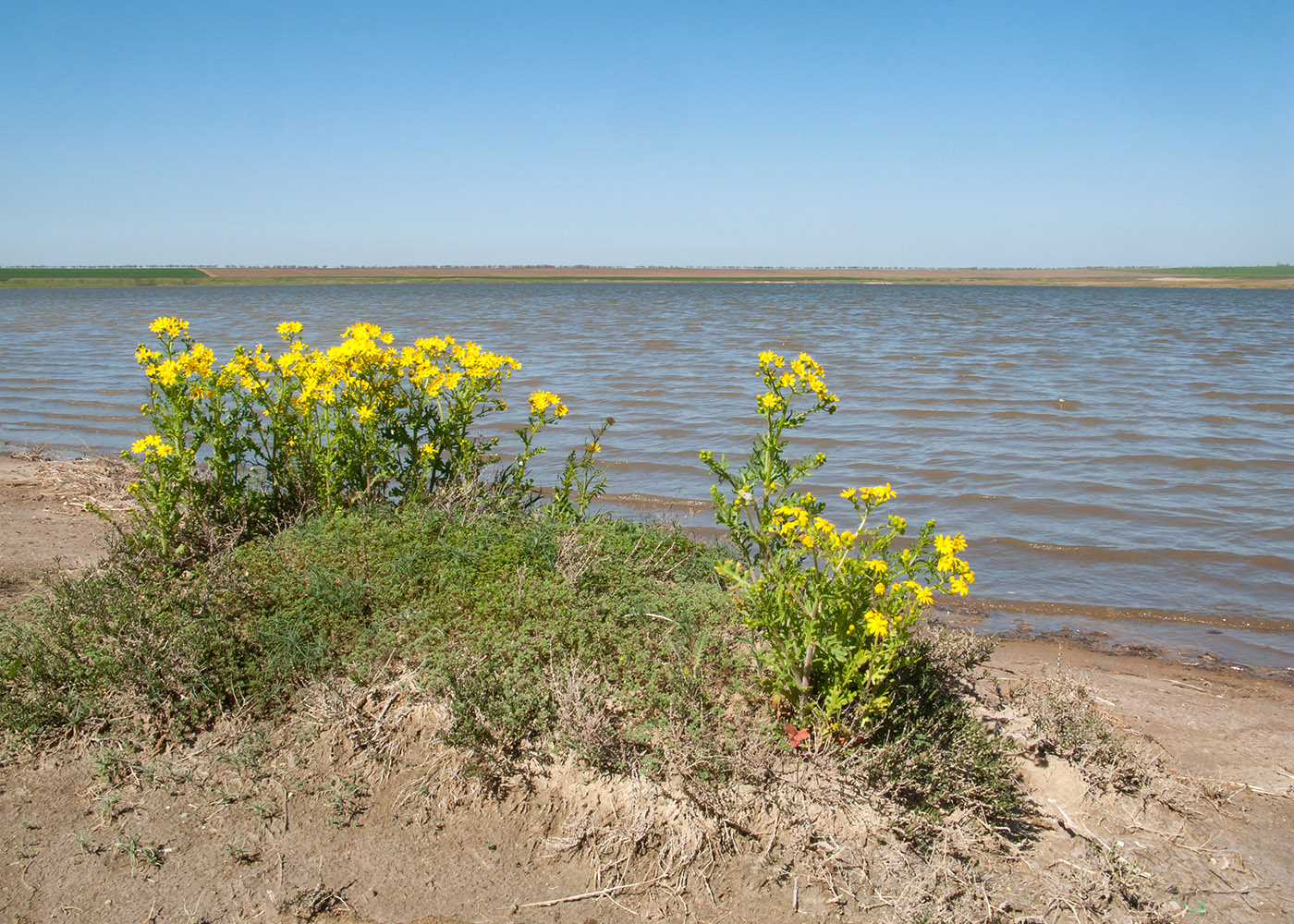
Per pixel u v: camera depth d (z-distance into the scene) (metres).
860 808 3.79
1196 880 3.83
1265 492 10.88
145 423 14.76
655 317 49.22
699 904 3.51
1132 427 14.88
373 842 3.71
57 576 5.29
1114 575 8.24
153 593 4.72
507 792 3.90
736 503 4.79
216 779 3.94
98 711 4.16
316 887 3.50
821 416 15.84
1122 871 3.74
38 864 3.54
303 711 4.20
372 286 151.75
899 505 10.35
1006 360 24.97
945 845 3.76
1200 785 4.53
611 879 3.60
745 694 4.27
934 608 7.45
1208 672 6.24
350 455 5.90
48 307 63.25
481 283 171.38
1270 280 177.75
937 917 3.42
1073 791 4.25
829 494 10.79
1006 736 4.33
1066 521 9.78
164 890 3.46
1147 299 84.00
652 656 4.47
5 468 9.89
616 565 5.34
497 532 5.39
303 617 4.61
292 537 5.33
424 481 6.14
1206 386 19.55
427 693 4.18
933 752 3.96
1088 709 4.92
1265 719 5.43
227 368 5.62
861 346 29.94
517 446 13.18
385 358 6.04
